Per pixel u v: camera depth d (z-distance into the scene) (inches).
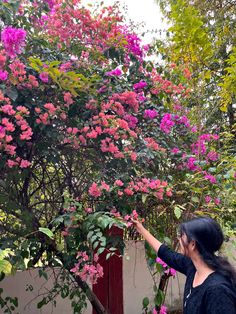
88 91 102.9
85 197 104.4
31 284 137.5
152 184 99.4
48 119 94.0
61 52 117.4
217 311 54.4
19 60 97.0
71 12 118.6
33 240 104.3
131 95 110.6
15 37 89.9
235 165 115.1
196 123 133.0
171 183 111.2
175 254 78.4
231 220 113.6
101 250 86.3
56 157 102.4
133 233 138.4
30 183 109.3
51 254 114.0
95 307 124.5
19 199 105.0
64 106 100.6
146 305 132.7
